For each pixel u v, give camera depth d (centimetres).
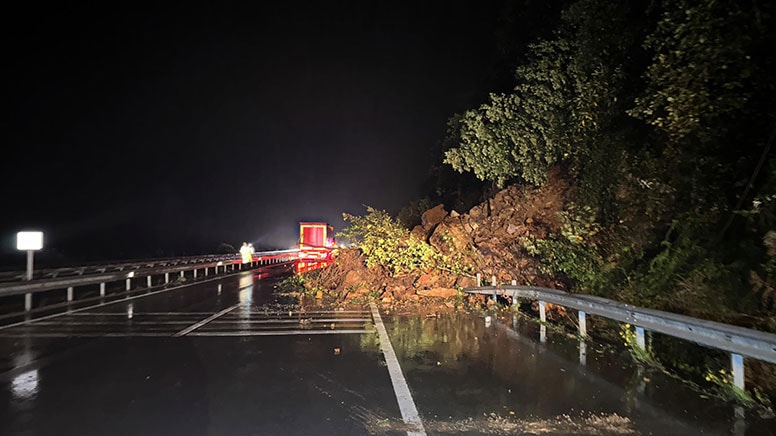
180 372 829
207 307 1605
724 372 723
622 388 728
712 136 983
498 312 1416
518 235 1805
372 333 1144
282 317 1377
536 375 796
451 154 1892
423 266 1758
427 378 784
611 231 1275
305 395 708
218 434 576
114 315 1448
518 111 1714
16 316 1445
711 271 895
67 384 766
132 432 583
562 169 1841
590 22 1314
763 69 918
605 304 954
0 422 614
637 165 1207
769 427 588
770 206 860
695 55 912
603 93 1309
